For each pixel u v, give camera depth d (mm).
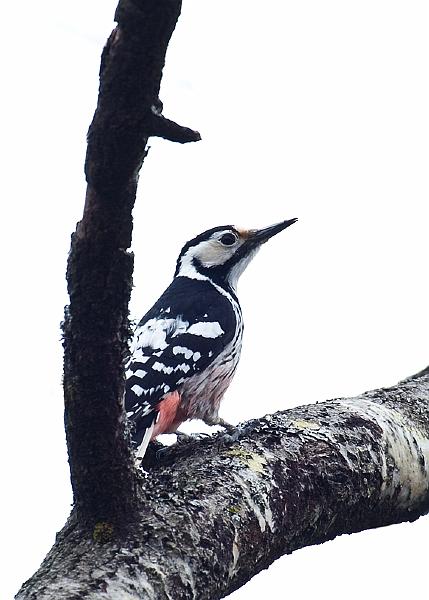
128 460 7488
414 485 9617
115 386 7230
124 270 6906
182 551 7488
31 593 6938
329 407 9773
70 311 7043
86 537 7465
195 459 8742
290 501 8547
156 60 6254
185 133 6527
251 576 8219
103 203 6688
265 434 9117
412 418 10016
